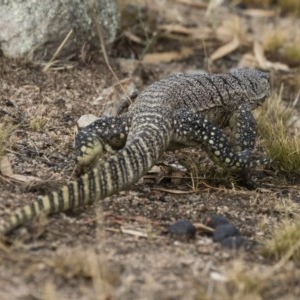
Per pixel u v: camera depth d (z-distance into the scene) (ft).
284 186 45.27
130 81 56.24
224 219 37.19
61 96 52.80
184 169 44.47
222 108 46.83
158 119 40.55
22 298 29.48
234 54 68.64
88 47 58.59
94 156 41.52
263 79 49.88
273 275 32.99
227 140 42.01
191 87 45.44
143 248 34.45
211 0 77.82
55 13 55.88
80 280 31.12
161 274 32.24
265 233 37.63
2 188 38.81
